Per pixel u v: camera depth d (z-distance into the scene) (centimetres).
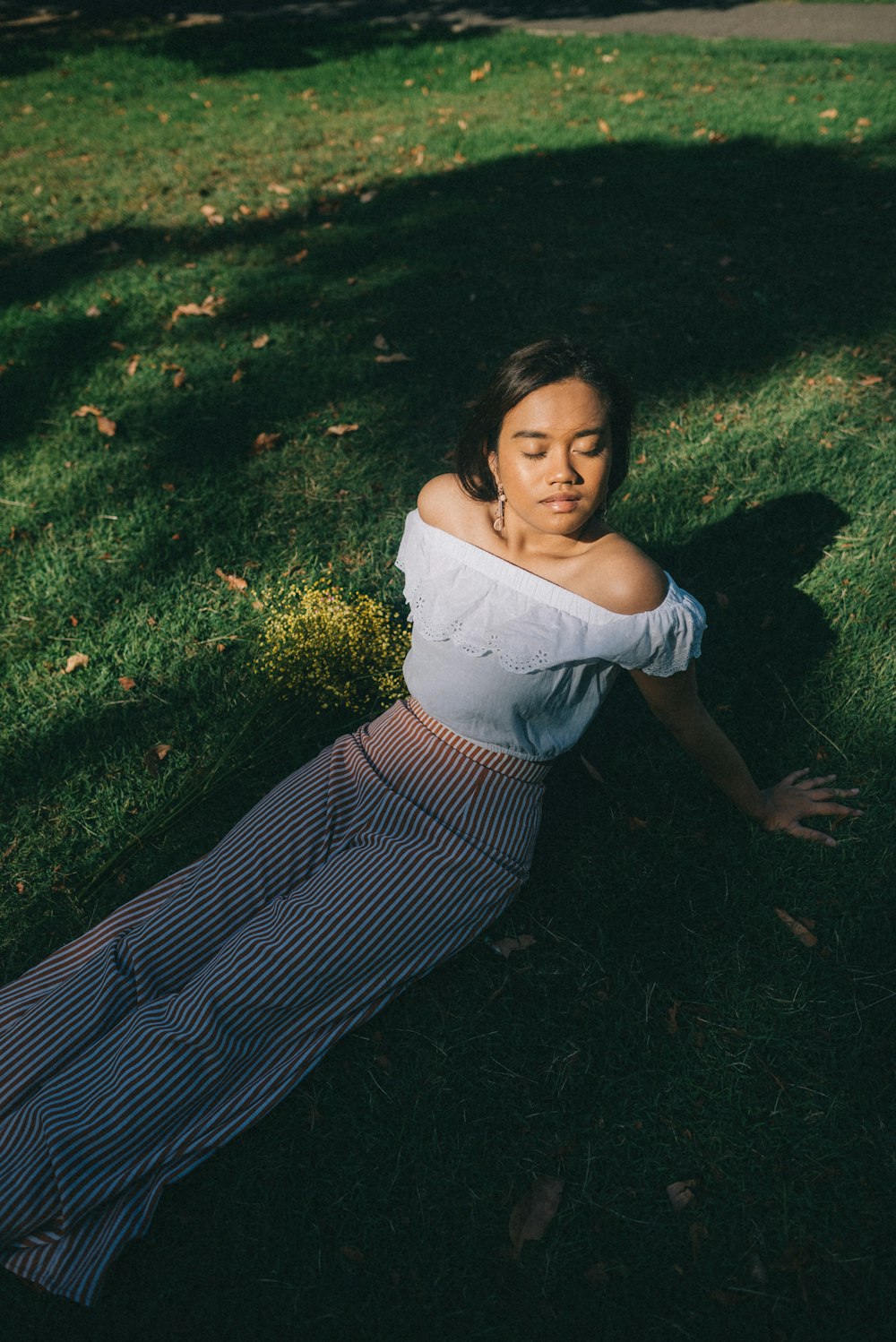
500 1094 215
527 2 1284
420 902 206
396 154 708
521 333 461
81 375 462
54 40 1256
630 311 468
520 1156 206
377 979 210
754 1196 196
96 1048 197
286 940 198
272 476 392
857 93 742
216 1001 194
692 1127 206
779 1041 217
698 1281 186
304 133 785
